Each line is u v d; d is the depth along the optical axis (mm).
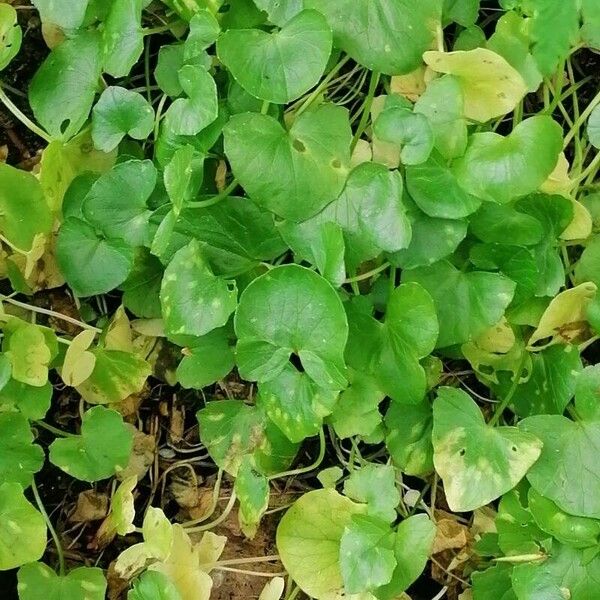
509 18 279
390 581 281
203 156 283
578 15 233
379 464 302
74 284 299
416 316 271
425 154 264
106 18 294
